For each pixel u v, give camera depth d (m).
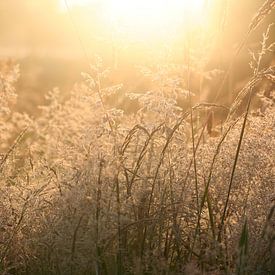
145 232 4.27
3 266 4.44
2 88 6.17
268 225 4.20
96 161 4.39
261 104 5.71
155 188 4.57
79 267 4.29
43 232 4.54
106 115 4.62
